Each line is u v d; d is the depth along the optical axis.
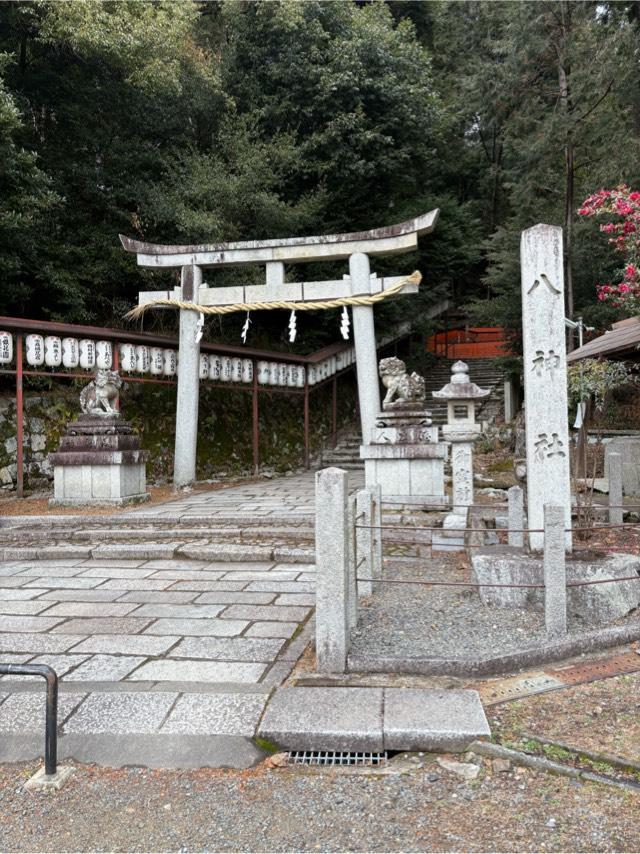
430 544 7.34
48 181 10.88
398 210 19.22
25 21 11.53
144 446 13.43
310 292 12.57
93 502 9.76
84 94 13.01
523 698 3.49
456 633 4.31
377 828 2.53
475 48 21.64
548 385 5.00
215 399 15.64
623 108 14.14
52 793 2.80
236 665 4.02
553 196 16.92
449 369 22.56
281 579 6.19
